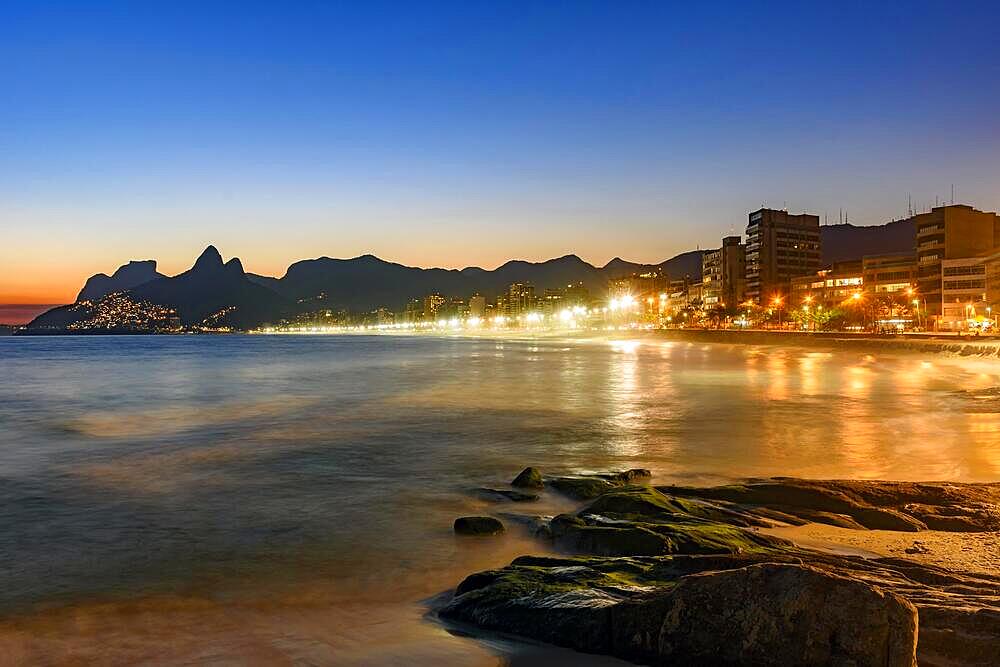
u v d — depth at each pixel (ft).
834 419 105.81
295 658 26.73
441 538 45.24
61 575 38.78
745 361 304.91
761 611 22.49
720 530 39.81
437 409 127.54
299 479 66.08
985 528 43.68
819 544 39.24
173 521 50.83
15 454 82.99
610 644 25.21
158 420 116.57
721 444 83.05
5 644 29.12
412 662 25.41
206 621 31.50
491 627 28.30
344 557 41.52
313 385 190.70
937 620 24.40
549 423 105.91
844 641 21.26
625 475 62.18
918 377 198.80
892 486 52.13
